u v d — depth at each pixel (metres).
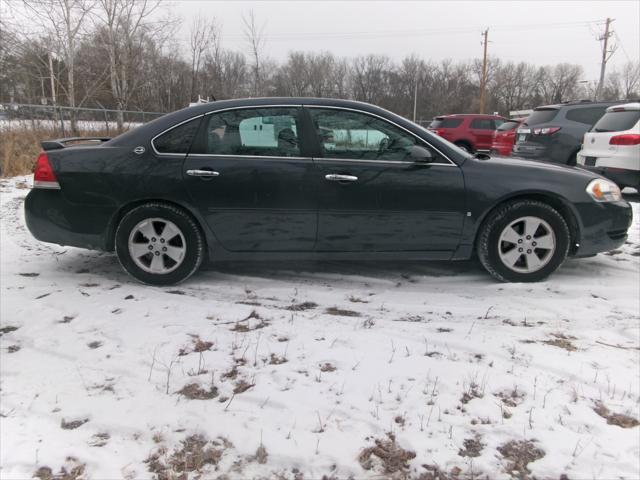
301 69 52.56
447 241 4.16
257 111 4.08
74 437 2.31
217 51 28.20
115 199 4.05
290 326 3.43
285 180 4.01
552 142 9.72
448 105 66.31
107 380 2.76
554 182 4.16
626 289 4.19
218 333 3.31
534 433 2.35
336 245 4.14
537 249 4.28
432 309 3.79
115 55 19.86
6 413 2.47
